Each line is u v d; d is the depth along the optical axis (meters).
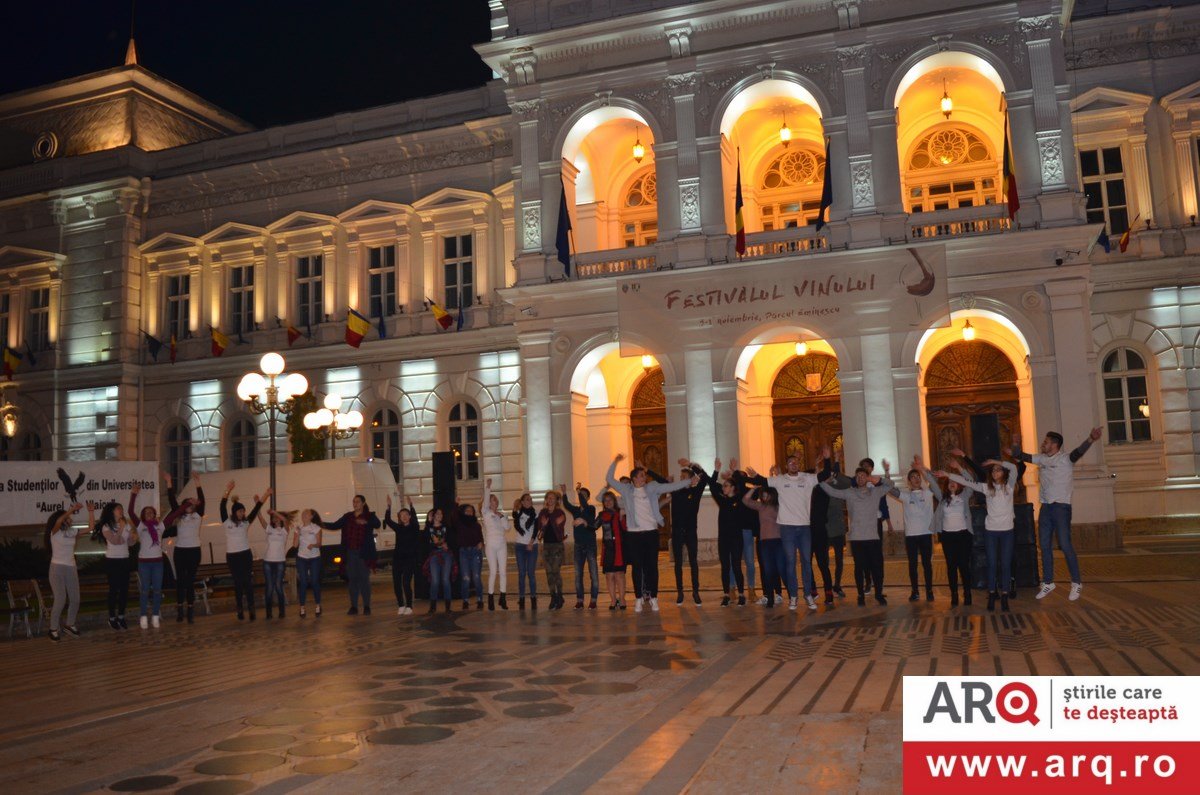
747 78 25.27
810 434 28.39
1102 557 19.42
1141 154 26.08
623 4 26.56
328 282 32.19
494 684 9.00
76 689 9.80
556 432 26.14
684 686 8.48
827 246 24.53
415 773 6.00
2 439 35.19
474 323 30.47
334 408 23.72
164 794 5.73
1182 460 25.23
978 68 24.08
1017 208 23.06
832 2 24.73
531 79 27.03
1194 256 25.44
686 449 24.59
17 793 5.89
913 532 14.20
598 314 26.09
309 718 7.77
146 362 34.19
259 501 17.16
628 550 14.80
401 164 31.89
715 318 24.53
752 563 15.67
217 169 33.50
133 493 16.69
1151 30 26.30
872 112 24.33
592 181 29.61
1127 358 26.08
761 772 5.67
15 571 21.25
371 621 15.45
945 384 26.92
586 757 6.23
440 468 18.62
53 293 34.97
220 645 13.03
